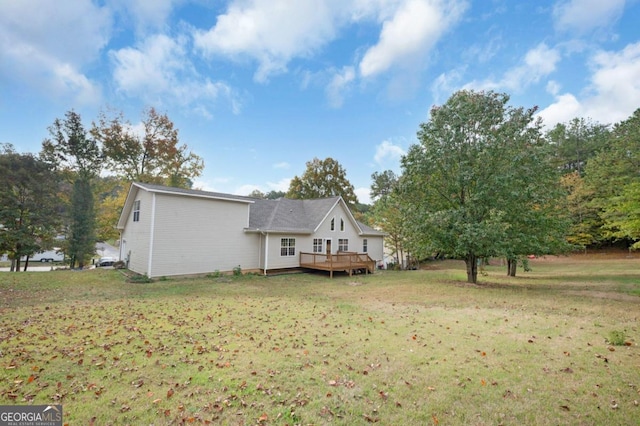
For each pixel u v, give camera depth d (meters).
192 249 15.17
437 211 13.63
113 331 5.96
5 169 18.22
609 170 23.67
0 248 18.50
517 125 13.06
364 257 21.34
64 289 10.90
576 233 27.56
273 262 17.89
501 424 2.92
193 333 5.90
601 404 3.26
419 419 3.02
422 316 7.46
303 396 3.47
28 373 4.04
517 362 4.43
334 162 36.88
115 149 24.19
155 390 3.61
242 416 3.08
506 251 12.24
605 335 5.74
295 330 6.16
